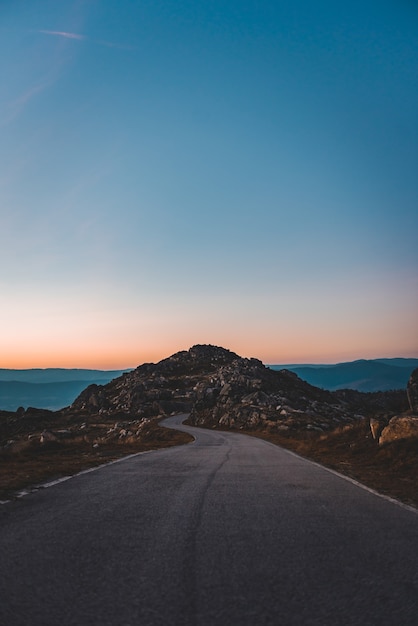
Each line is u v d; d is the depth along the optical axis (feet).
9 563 15.70
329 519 23.56
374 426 69.87
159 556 16.61
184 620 11.24
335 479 40.96
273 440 130.82
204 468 49.85
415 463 47.32
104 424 369.30
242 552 17.19
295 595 12.87
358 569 15.17
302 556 16.67
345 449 72.38
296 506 27.32
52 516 23.85
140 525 21.84
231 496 30.96
